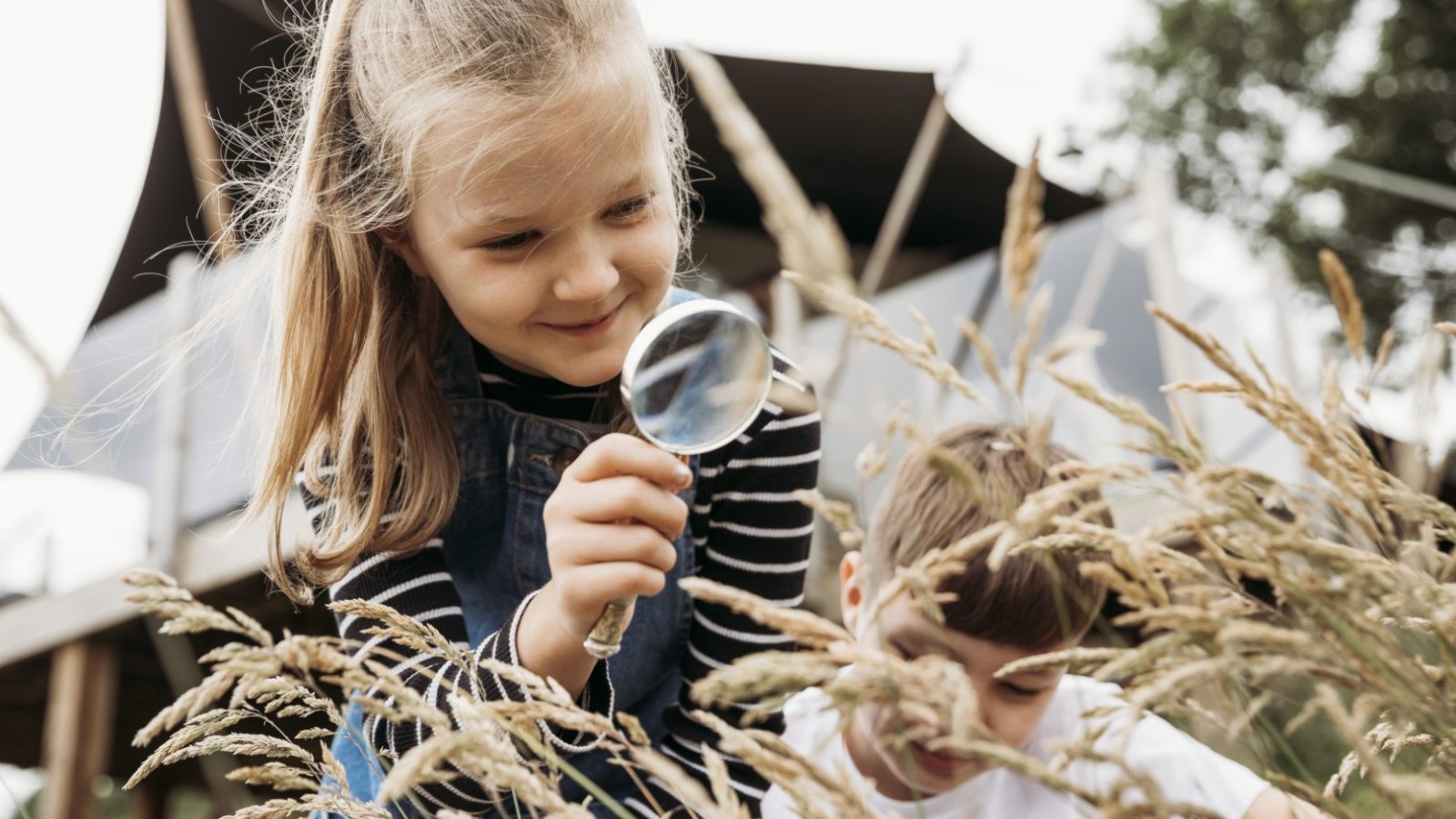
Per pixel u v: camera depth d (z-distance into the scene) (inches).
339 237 55.8
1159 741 63.7
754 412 41.3
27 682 262.1
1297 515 31.9
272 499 57.4
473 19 49.1
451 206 49.4
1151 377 199.8
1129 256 207.2
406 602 55.4
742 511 62.9
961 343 213.0
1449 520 33.0
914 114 299.3
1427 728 30.5
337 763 39.2
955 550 32.8
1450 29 535.5
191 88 183.9
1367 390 34.9
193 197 265.7
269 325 61.1
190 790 348.8
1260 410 32.5
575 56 47.9
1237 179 573.0
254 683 31.5
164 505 198.1
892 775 69.2
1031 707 65.4
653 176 50.4
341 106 56.0
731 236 341.7
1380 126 538.0
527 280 49.2
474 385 61.4
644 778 62.7
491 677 45.5
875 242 371.6
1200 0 586.6
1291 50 567.5
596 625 43.3
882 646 31.2
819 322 219.8
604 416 60.8
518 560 61.1
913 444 31.8
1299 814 37.7
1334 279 31.9
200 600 201.2
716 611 63.0
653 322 38.9
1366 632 30.0
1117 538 32.1
